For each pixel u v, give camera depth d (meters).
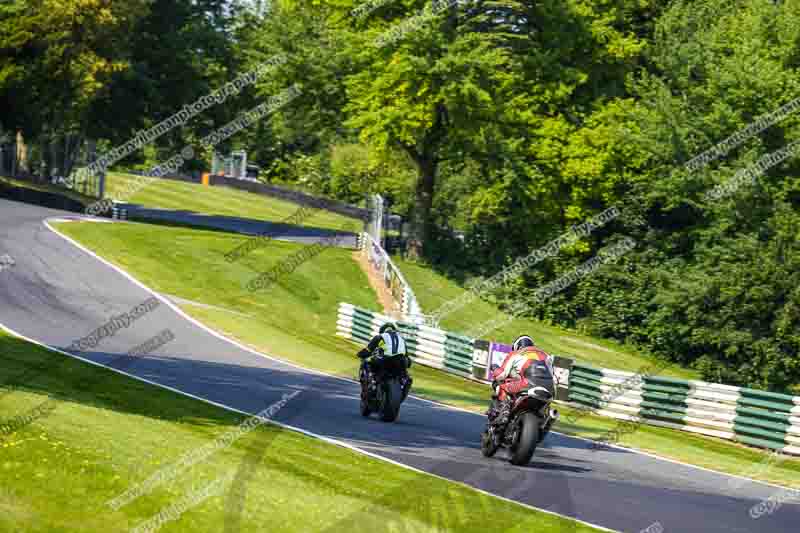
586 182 85.81
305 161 128.12
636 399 41.91
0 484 13.18
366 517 10.14
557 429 34.47
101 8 86.69
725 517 20.38
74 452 15.55
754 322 69.44
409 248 89.38
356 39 80.88
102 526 12.05
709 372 71.81
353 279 70.56
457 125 79.88
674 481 25.25
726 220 74.62
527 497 15.52
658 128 82.06
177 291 56.84
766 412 38.03
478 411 36.53
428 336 51.72
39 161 105.12
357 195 119.38
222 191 130.25
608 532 16.27
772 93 78.81
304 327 57.31
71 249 60.72
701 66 85.81
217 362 37.88
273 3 104.25
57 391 24.41
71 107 88.94
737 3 92.25
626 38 91.38
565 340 77.12
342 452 21.19
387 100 80.81
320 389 34.38
